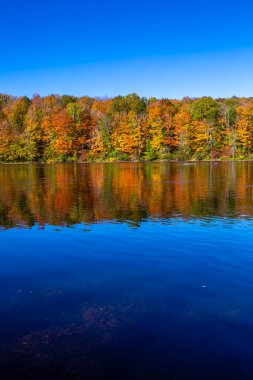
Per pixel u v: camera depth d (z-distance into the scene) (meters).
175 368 4.89
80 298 7.09
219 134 78.81
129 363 5.01
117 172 43.19
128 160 77.50
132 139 76.94
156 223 13.78
